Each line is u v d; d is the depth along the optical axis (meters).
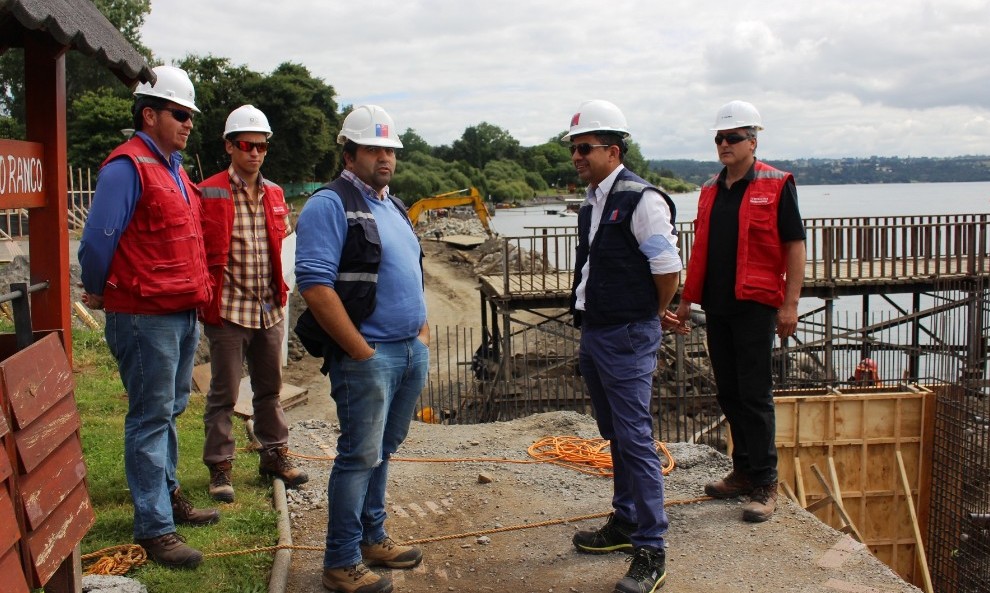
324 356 3.79
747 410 4.98
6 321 10.55
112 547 4.16
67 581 3.00
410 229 4.01
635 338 4.10
